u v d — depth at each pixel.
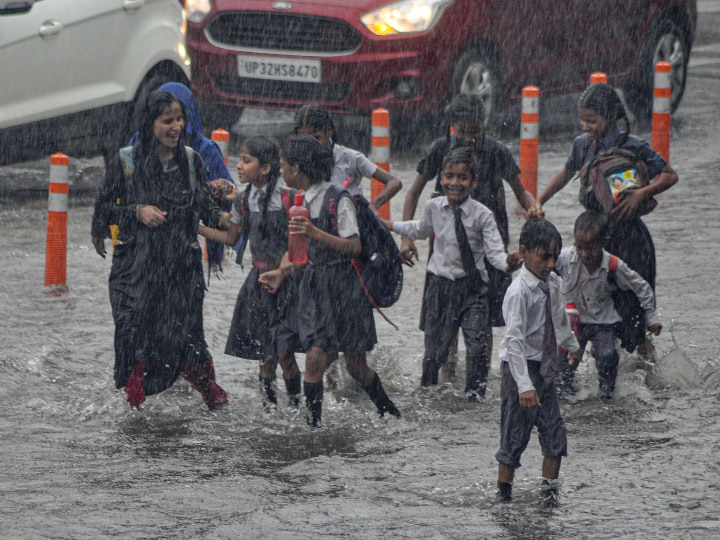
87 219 35.12
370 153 42.75
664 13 47.25
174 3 38.81
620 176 21.59
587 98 21.91
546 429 16.34
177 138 19.23
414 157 42.62
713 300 26.47
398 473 17.02
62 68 35.44
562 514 15.43
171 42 38.44
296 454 17.89
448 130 22.11
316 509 15.59
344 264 18.86
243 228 19.86
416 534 14.77
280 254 19.58
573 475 16.84
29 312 25.94
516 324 16.06
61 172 27.98
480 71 41.69
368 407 20.23
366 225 18.97
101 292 27.84
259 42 40.97
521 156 36.97
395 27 39.69
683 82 48.38
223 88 41.81
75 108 35.84
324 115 20.56
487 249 20.53
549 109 51.53
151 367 19.86
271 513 15.45
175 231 19.53
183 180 19.62
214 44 41.34
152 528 14.97
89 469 17.12
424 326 21.27
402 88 40.12
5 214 35.59
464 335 20.83
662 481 16.59
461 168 20.38
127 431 18.92
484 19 41.22
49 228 28.05
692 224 33.62
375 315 26.09
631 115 48.38
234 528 14.95
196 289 19.77
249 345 19.94
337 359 20.64
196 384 20.08
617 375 21.38
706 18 73.19
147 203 19.39
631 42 46.53
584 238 20.19
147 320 19.48
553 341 16.44
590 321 20.75
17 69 34.44
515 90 43.19
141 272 19.44
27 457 17.58
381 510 15.59
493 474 16.97
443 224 20.84
